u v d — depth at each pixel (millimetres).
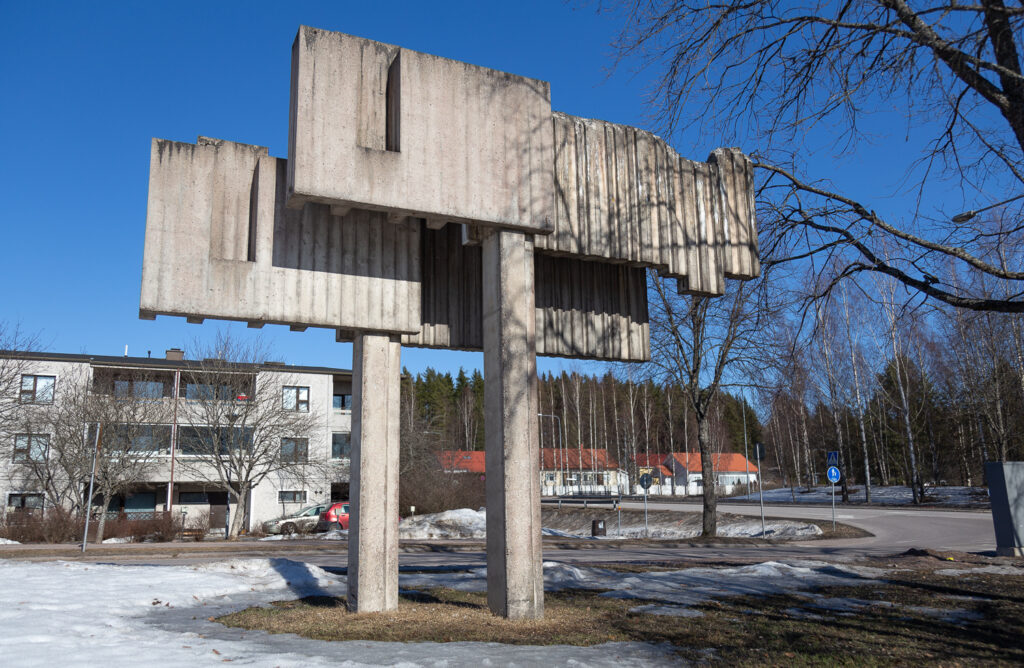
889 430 53469
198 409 39469
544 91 10242
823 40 8039
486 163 9547
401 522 35344
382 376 9727
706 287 11711
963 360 36656
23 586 10320
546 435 91625
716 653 6645
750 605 9758
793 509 38625
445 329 10852
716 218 12062
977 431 42062
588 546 22766
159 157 8852
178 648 6449
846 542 22859
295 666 5605
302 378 45094
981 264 7699
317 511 35812
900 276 8688
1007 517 16828
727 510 40188
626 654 6527
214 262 8836
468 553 21141
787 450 72062
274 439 36969
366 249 9727
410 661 5918
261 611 9078
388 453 9594
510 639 7191
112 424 31859
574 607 9406
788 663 6277
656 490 85375
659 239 11281
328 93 8773
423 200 9070
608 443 88312
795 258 10016
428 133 9258
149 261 8555
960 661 6504
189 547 22500
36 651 5992
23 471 36875
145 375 41969
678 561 16859
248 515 42156
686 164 11914
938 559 15453
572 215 10438
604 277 12273
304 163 8453
